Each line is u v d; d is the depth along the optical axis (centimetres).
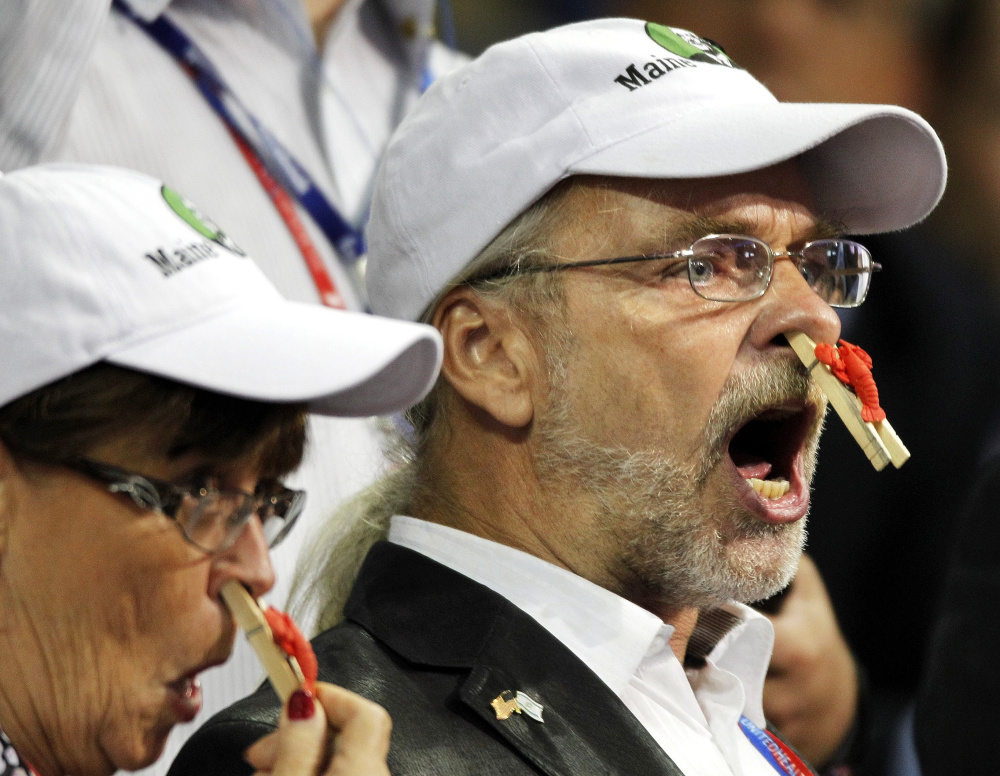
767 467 691
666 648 664
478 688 586
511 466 671
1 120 756
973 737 787
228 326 481
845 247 690
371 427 792
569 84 665
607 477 651
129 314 468
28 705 473
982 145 1372
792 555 670
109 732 481
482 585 630
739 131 640
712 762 648
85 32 776
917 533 1136
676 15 1442
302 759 453
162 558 476
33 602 468
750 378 653
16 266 462
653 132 649
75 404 461
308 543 779
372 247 715
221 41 920
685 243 651
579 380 653
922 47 1391
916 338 1242
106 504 469
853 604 1127
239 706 574
